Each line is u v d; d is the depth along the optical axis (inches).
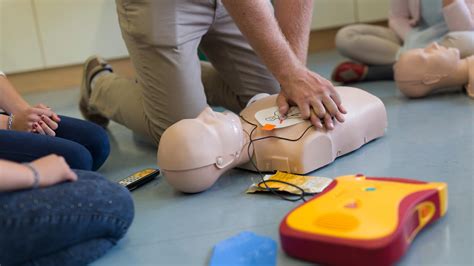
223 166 44.6
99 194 34.4
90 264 35.4
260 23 46.2
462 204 36.8
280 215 38.9
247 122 49.1
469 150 46.4
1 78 53.9
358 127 50.1
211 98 70.7
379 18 131.7
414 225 32.3
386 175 43.6
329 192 35.7
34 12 112.9
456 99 64.8
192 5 53.7
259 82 64.4
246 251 33.6
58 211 32.3
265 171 47.9
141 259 35.3
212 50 63.9
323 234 30.7
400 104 66.6
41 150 45.1
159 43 52.5
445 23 78.2
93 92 68.8
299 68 47.5
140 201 45.8
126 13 54.2
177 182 43.9
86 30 116.7
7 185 31.5
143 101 58.6
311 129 46.1
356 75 83.6
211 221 39.7
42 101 104.0
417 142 50.8
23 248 32.4
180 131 43.4
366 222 30.6
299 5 51.4
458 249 31.4
